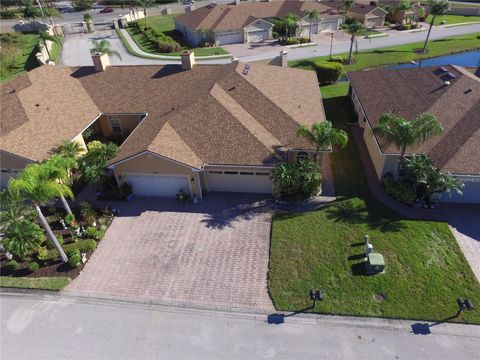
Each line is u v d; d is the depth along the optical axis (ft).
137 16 279.49
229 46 210.79
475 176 74.18
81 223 80.74
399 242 71.61
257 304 62.44
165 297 64.54
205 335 58.29
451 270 65.77
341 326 58.23
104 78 116.47
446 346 54.60
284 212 81.30
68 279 68.54
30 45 222.28
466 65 172.96
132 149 84.69
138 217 82.64
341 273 66.39
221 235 76.48
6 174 90.58
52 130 94.38
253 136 85.87
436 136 82.74
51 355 56.95
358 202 82.33
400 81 105.29
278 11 235.20
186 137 87.35
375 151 93.20
